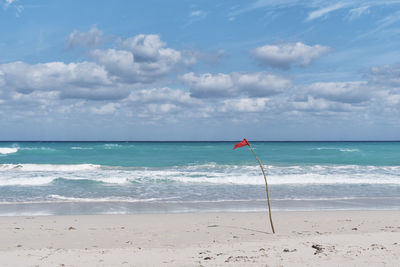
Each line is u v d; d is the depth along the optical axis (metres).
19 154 41.88
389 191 17.61
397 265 5.14
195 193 16.81
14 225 10.06
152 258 6.09
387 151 50.50
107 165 30.81
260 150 54.59
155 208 13.28
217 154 44.38
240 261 5.61
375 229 9.55
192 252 6.57
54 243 8.05
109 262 5.82
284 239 7.84
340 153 46.56
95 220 10.89
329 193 17.00
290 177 21.50
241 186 19.02
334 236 7.84
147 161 34.28
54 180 20.62
